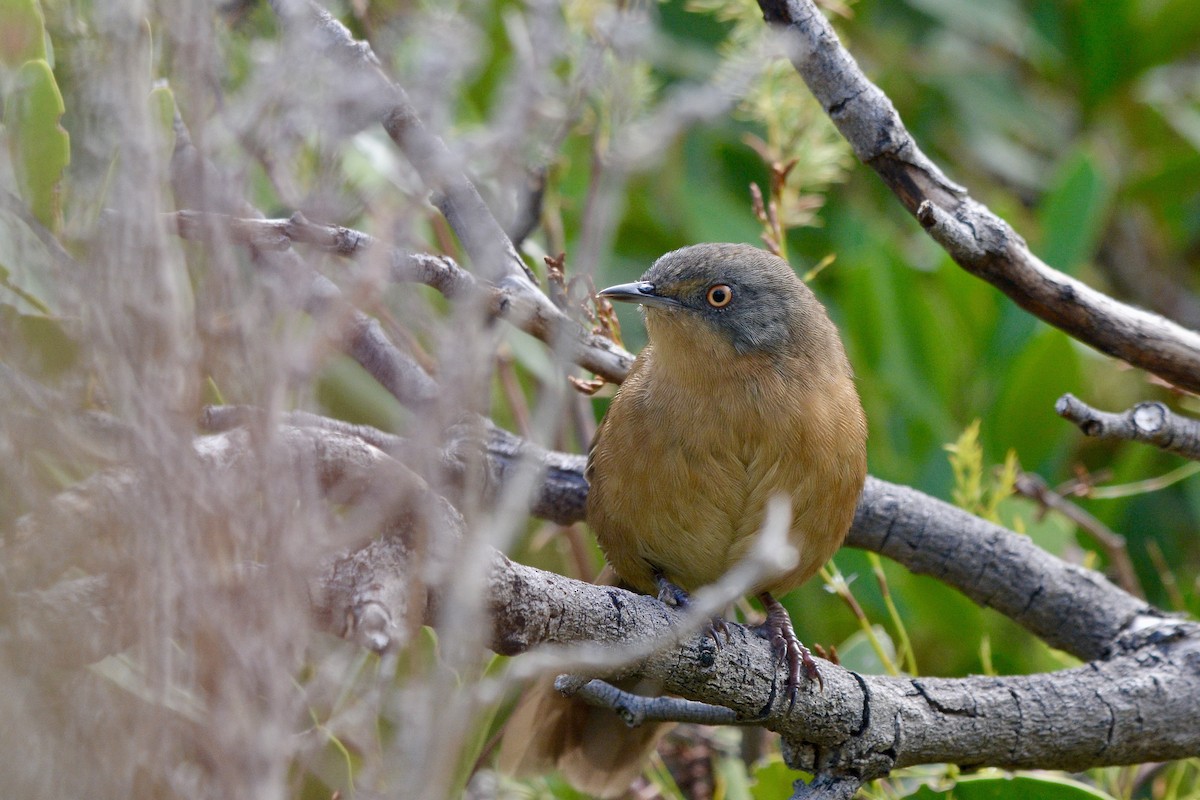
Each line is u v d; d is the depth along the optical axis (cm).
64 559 486
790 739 795
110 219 479
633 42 827
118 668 504
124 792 446
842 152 1121
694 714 809
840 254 1378
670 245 1384
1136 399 1391
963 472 1145
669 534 862
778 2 874
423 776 463
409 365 850
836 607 1155
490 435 958
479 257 607
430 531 521
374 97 639
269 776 435
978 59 1545
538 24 617
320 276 653
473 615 491
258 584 452
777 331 873
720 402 852
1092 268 1570
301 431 523
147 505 446
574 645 681
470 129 931
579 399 1143
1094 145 1521
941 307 1288
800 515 858
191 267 568
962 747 815
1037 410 1208
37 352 557
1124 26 1496
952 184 881
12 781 447
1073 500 1254
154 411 452
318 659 640
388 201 704
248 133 599
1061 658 1066
